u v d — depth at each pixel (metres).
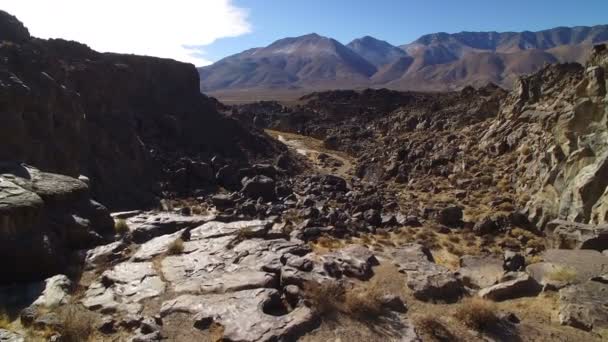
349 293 11.30
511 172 37.19
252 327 9.89
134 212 20.61
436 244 23.44
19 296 11.44
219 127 61.38
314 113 114.50
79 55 47.72
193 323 10.38
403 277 13.30
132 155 39.53
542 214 26.30
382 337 9.86
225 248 15.16
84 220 15.91
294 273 12.35
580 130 26.56
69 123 30.20
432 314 11.03
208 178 43.00
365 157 67.19
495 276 13.96
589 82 26.86
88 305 11.23
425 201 35.94
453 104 78.81
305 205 34.41
